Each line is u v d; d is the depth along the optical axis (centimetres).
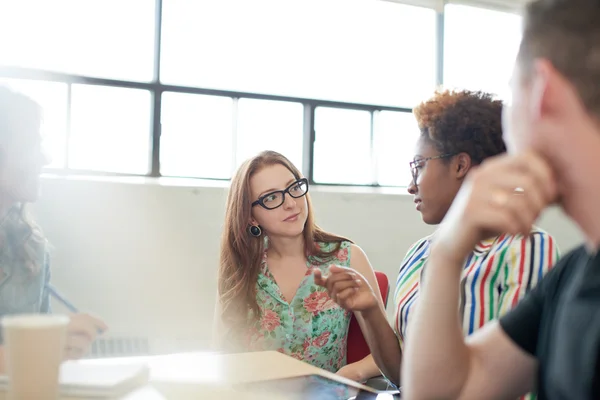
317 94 414
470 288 121
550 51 59
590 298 65
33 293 163
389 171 437
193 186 363
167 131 379
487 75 460
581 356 63
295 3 404
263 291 194
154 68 374
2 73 340
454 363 79
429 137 140
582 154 57
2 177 157
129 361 122
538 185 59
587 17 57
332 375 112
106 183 345
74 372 96
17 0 346
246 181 198
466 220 67
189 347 355
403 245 416
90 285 340
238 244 198
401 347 151
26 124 158
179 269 358
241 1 391
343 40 418
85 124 362
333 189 407
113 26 366
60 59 356
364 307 146
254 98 396
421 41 442
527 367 82
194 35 382
